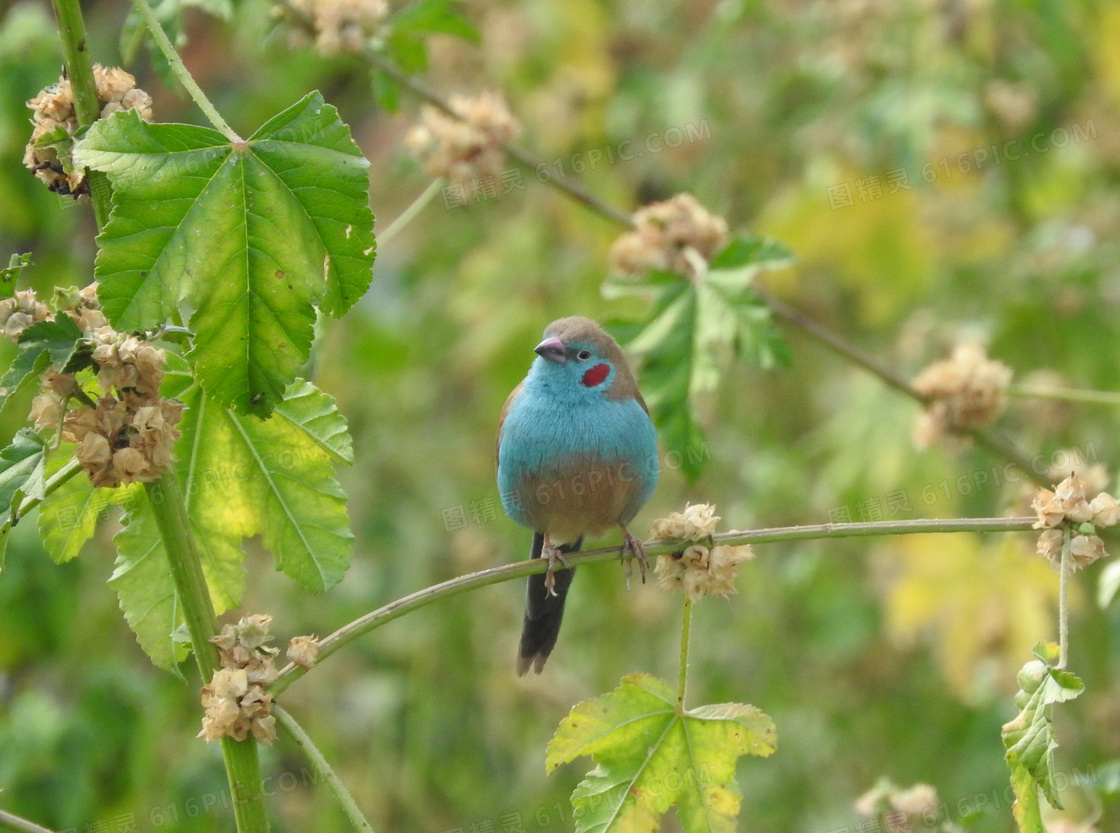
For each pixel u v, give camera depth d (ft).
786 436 47.57
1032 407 39.52
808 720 45.83
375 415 47.65
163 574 18.93
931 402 28.25
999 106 39.22
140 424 15.87
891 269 42.16
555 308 44.96
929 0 38.01
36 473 15.75
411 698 43.11
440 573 45.57
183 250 16.24
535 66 43.96
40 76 37.93
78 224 43.39
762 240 27.14
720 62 43.50
